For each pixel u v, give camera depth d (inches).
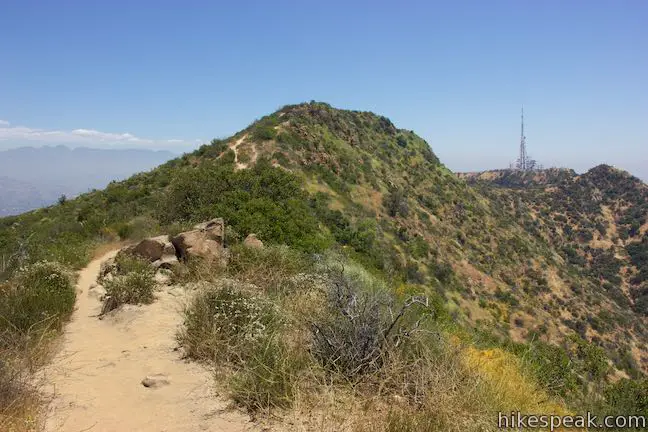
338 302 191.0
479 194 3395.7
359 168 2253.9
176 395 156.3
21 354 183.3
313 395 142.6
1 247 768.9
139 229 699.4
